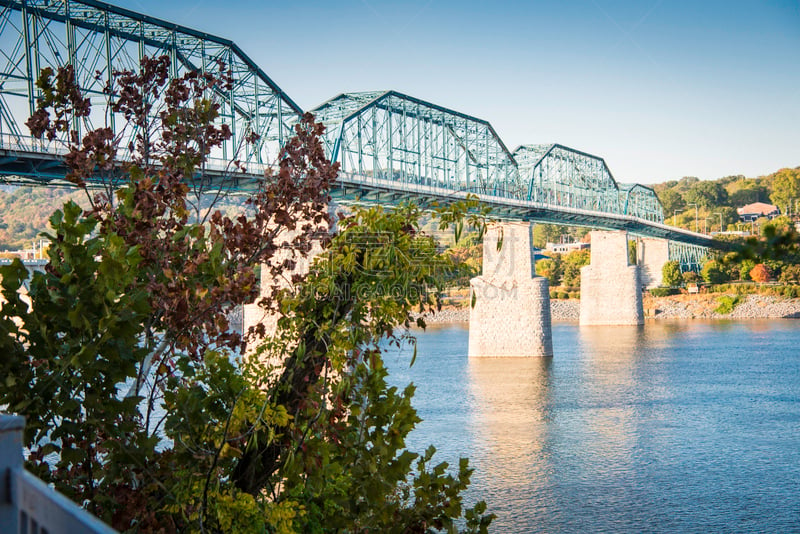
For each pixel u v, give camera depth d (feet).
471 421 202.49
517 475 152.66
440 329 528.63
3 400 24.56
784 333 463.01
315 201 34.22
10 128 145.79
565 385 261.44
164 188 33.27
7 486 11.18
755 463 160.86
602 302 543.80
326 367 29.76
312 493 29.53
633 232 564.71
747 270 649.20
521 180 411.54
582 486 145.38
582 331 501.56
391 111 307.17
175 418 26.32
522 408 220.43
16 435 11.35
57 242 25.57
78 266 25.09
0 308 25.20
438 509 29.14
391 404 28.50
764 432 189.26
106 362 24.62
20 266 25.07
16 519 11.02
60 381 24.63
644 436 184.24
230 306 31.17
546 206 368.07
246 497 26.13
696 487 144.15
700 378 276.00
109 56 179.01
